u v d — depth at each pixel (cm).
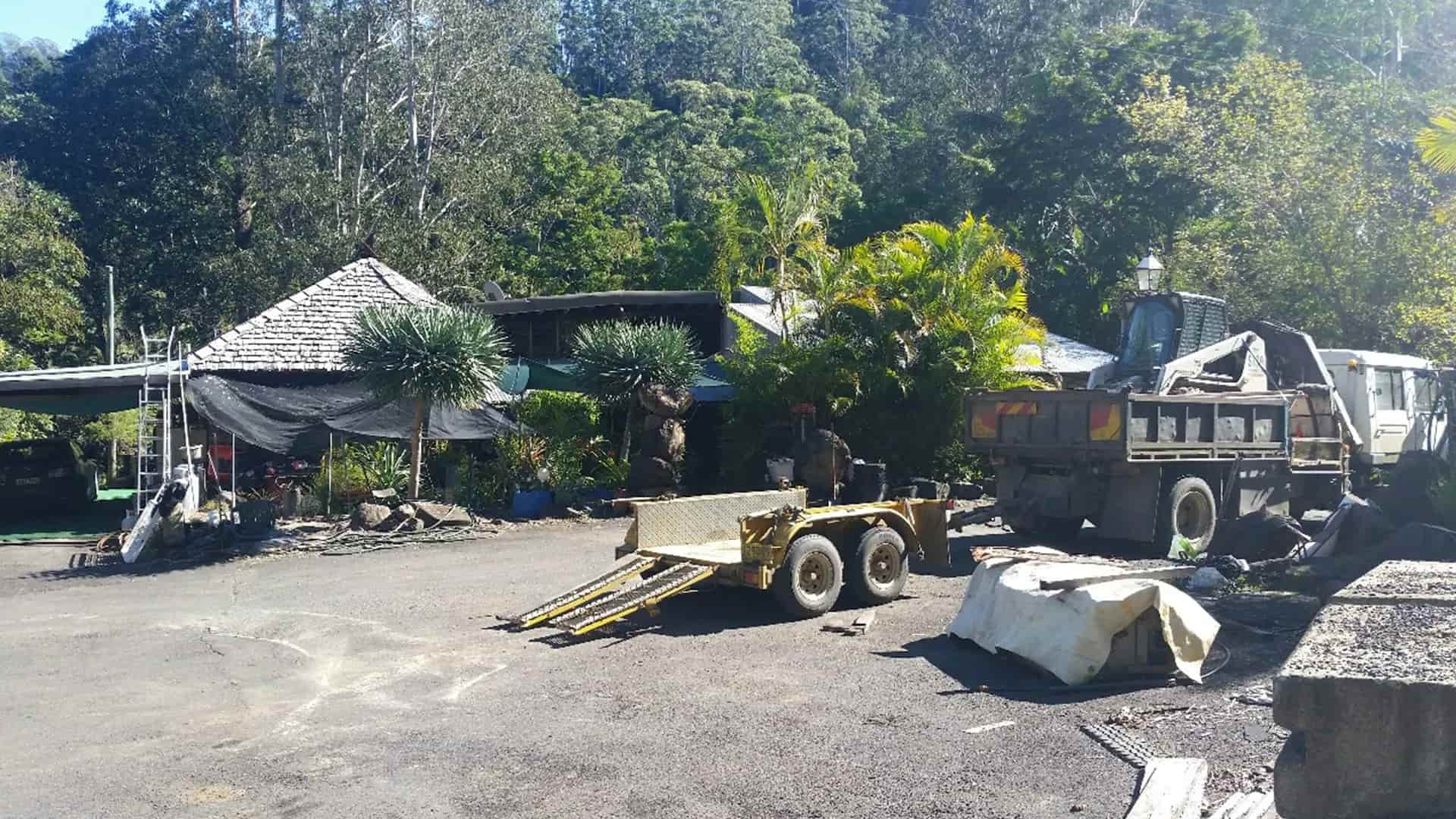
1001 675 876
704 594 1248
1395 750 393
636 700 833
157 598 1355
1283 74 3025
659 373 2198
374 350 1873
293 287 4203
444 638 1071
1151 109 3183
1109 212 3853
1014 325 2247
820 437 1950
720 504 1274
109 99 6366
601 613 1042
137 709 847
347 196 4488
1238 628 978
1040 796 611
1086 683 828
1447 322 2000
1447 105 2775
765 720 773
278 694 883
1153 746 680
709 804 617
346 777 678
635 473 2136
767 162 6181
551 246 5006
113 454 3353
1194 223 3319
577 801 628
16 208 3931
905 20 9600
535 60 5425
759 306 2714
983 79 6669
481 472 2189
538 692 865
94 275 5006
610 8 9462
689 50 9344
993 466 1532
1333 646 435
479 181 4631
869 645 994
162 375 2050
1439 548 1179
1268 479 1554
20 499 2178
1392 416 1883
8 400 2117
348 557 1648
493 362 1959
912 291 2255
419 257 4300
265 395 2127
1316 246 2372
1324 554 1249
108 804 644
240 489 2200
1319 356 1764
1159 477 1402
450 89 4797
